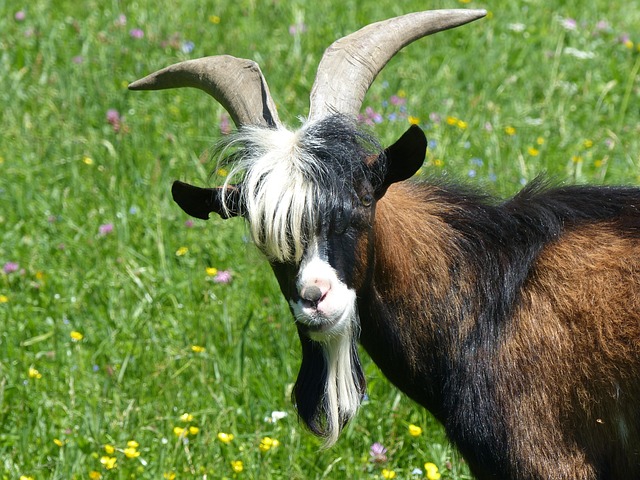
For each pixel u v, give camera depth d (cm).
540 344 1498
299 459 1855
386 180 1472
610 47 3341
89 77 3108
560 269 1518
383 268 1516
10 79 3105
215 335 2128
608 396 1481
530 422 1498
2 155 2767
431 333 1548
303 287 1398
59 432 1894
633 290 1477
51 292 2264
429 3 3628
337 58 1623
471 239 1554
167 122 2908
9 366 2045
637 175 2580
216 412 1936
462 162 2641
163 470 1778
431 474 1709
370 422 1933
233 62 1633
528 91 3095
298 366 2069
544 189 1602
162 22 3441
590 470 1502
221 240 2419
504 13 3578
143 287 2266
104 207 2553
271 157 1420
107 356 2080
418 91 3066
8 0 3628
